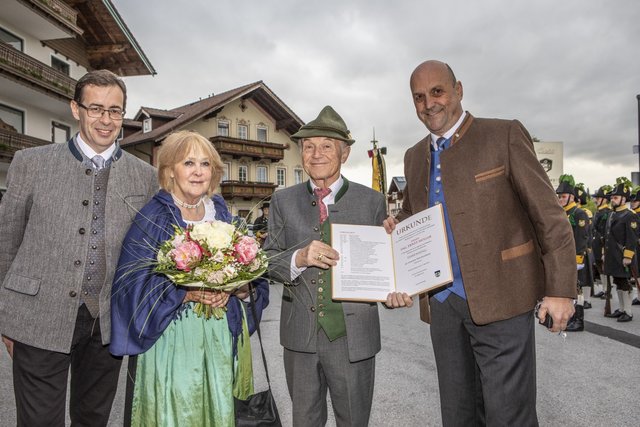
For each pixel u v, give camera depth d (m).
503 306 2.22
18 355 2.27
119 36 21.59
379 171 7.90
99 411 2.47
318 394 2.42
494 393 2.25
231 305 2.39
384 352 5.78
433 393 4.31
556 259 2.12
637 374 4.72
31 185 2.30
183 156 2.31
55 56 20.03
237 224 2.42
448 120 2.45
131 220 2.45
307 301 2.40
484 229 2.28
